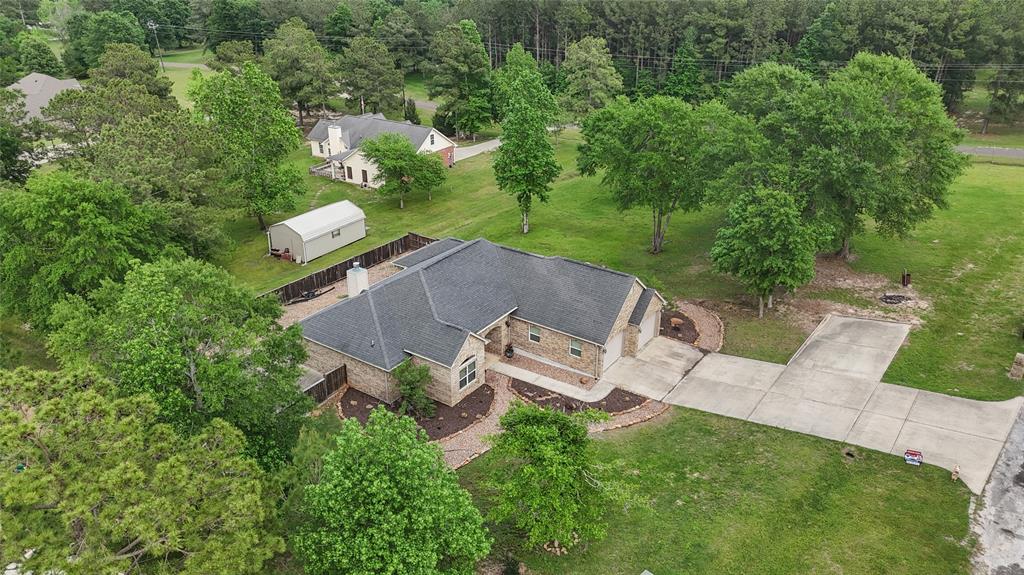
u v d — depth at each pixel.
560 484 19.47
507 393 30.84
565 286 33.78
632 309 33.00
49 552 13.85
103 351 20.55
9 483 13.97
